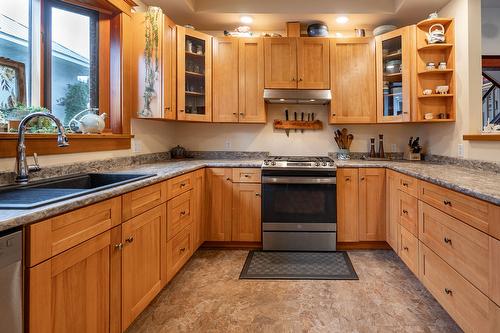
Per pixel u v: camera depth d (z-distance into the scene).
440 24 2.75
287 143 3.51
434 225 1.82
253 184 2.90
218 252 2.88
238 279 2.32
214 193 2.92
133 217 1.58
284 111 3.49
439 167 2.48
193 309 1.91
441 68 2.72
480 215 1.36
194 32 2.99
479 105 2.50
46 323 1.02
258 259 2.70
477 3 2.50
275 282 2.27
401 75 2.92
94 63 2.42
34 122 1.79
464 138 2.49
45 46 2.03
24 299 0.95
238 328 1.72
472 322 1.42
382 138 3.38
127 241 1.51
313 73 3.11
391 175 2.67
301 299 2.02
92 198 1.23
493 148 2.19
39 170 1.66
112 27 2.44
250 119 3.15
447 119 2.70
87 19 2.37
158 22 2.60
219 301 2.00
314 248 2.86
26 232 0.95
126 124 2.54
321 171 2.79
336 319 1.80
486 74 3.87
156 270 1.86
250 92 3.14
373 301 1.99
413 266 2.16
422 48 2.77
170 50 2.74
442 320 1.78
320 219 2.84
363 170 2.85
